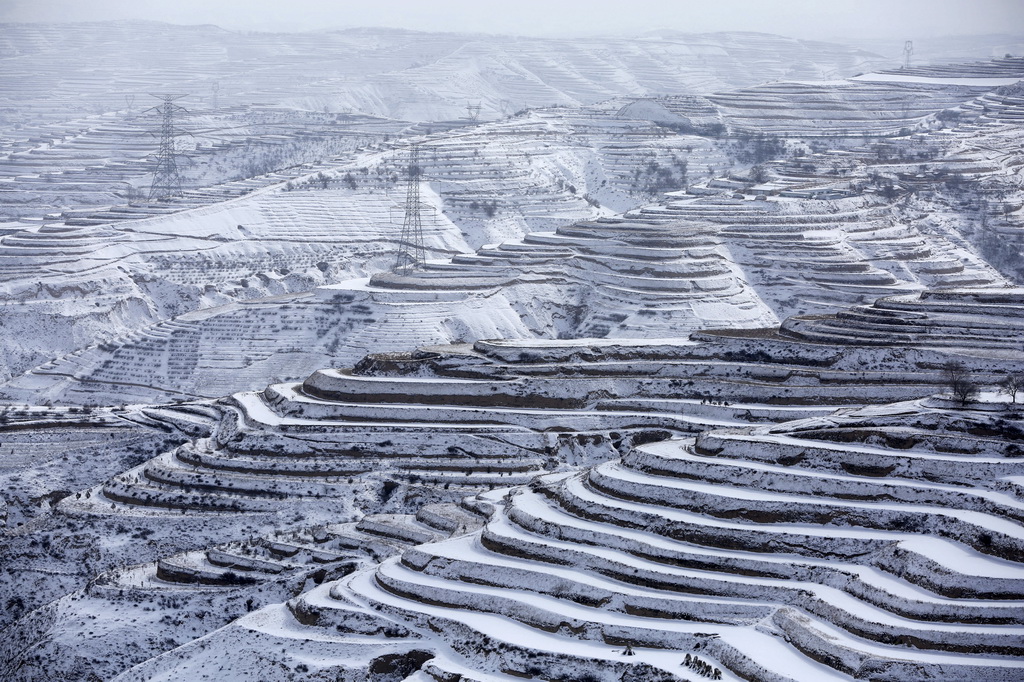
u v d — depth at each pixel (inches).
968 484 6092.5
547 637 5546.3
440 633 5713.6
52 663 6254.9
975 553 5531.5
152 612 6535.4
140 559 7391.7
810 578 5649.6
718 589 5659.5
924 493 6028.5
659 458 6796.3
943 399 7086.6
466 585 6038.4
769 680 4958.2
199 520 7696.9
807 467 6486.2
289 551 7071.9
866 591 5413.4
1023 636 4975.4
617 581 5876.0
